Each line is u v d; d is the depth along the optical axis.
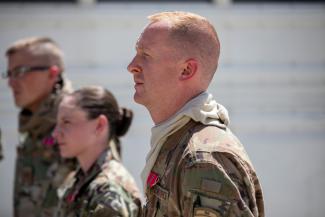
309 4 17.03
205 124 4.77
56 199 8.58
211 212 4.36
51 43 9.30
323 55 16.94
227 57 16.73
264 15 16.81
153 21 4.96
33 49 9.10
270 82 16.56
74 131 6.79
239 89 16.44
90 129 6.82
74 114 6.83
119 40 16.75
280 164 16.38
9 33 16.56
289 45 16.89
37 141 8.90
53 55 9.17
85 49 16.69
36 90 9.08
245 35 16.84
